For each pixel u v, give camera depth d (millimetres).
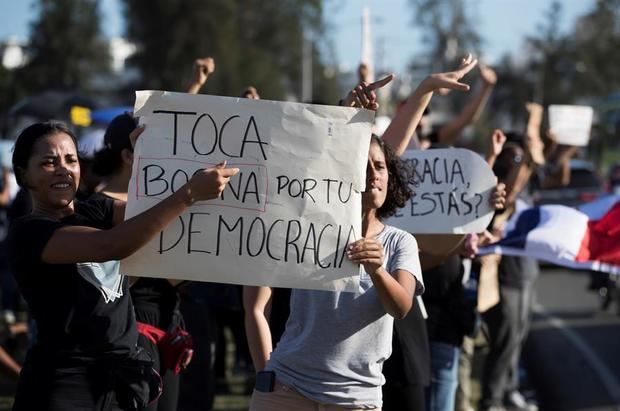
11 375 8164
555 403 13945
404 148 7895
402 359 7926
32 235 5715
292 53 103000
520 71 122562
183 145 5867
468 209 8688
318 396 6348
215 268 5852
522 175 10492
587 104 120312
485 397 12336
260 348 7297
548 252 10445
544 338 18969
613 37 121875
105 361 6047
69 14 113125
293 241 5879
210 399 8883
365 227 6625
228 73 92750
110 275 6043
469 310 9094
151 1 92688
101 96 118000
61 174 6043
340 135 5902
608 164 48750
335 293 6332
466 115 11281
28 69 112312
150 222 5469
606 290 21672
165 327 7711
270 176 5879
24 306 19016
